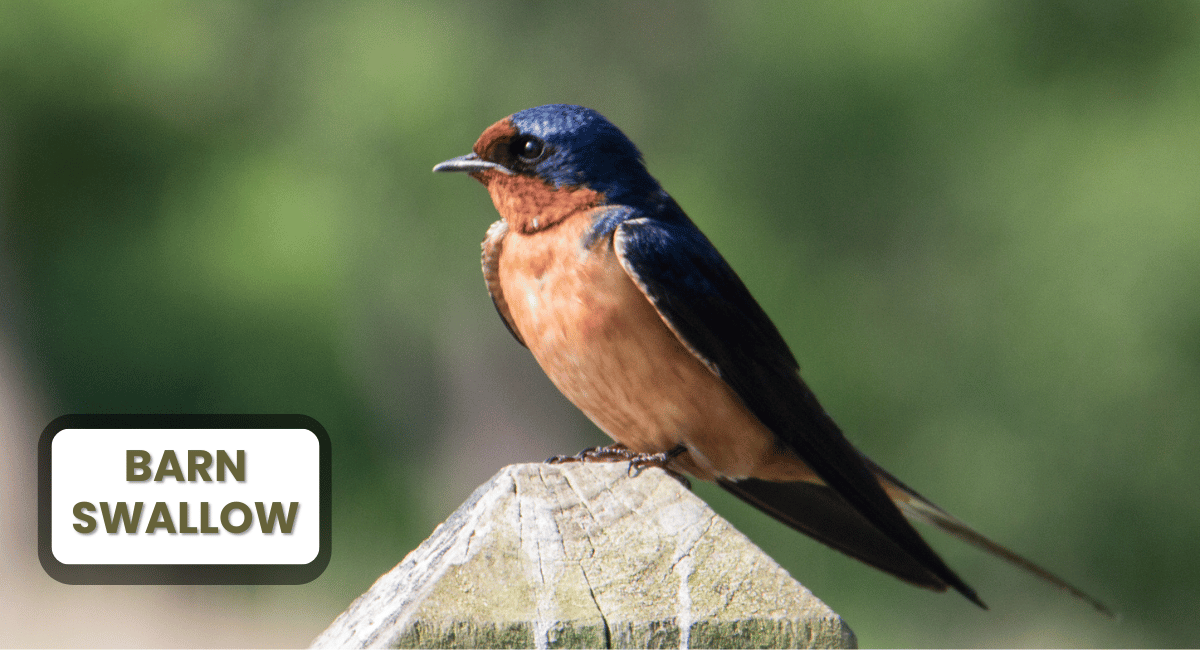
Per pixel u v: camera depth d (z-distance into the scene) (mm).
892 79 16172
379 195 16266
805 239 16734
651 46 16609
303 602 16766
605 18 16469
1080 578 17422
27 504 16391
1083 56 16797
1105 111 16797
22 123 17328
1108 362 16344
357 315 17562
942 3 16297
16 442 17359
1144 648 17234
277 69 16969
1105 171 16203
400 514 17797
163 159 17703
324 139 16500
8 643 14836
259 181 16812
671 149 16656
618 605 2318
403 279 16844
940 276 17109
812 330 17000
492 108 16031
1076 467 16859
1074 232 16219
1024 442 16938
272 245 16719
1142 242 15961
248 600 16516
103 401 18078
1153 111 16547
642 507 2455
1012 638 17297
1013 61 16703
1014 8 16531
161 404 17969
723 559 2379
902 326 17234
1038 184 16453
